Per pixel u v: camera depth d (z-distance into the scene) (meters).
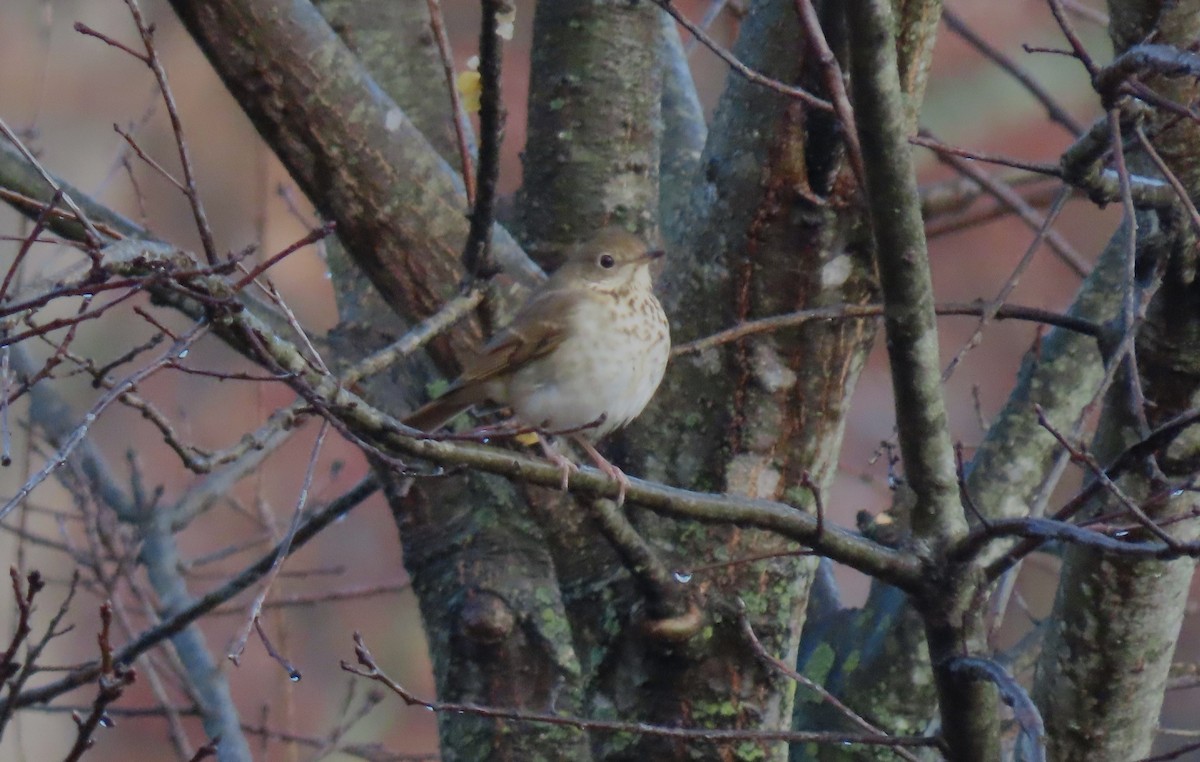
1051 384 12.12
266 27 9.00
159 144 26.78
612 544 9.16
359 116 9.25
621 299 9.70
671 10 8.52
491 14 7.54
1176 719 23.67
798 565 10.20
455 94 8.69
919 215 7.89
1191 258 9.13
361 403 7.35
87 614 22.73
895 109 7.65
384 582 22.23
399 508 10.94
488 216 8.25
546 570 10.62
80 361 7.29
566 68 12.20
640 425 10.33
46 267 13.77
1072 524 7.69
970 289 26.22
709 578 10.02
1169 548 7.07
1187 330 9.35
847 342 10.02
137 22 7.27
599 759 10.19
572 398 9.58
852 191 9.76
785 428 10.05
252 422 24.58
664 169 13.90
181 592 13.11
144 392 24.09
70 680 10.71
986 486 12.02
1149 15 9.38
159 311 24.00
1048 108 14.64
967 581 8.20
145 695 23.19
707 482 10.08
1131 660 9.84
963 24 15.36
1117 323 9.80
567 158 12.13
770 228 9.86
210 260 7.09
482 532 10.67
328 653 24.59
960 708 8.14
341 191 9.32
